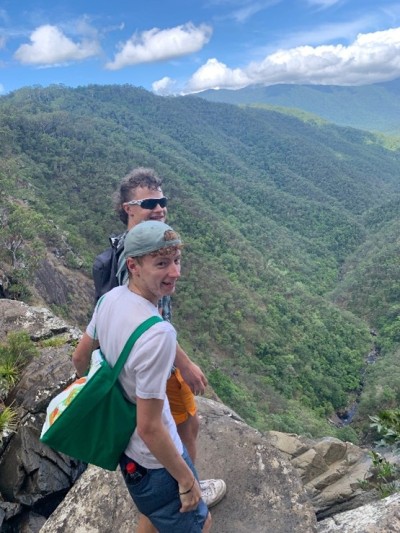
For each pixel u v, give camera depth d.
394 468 5.06
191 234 90.94
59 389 4.88
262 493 2.89
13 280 31.31
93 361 1.71
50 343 5.96
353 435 39.28
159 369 1.51
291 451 7.69
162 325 1.55
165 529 1.79
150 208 2.46
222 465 3.07
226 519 2.73
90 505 2.94
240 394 40.56
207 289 67.81
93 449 1.67
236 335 60.97
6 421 4.57
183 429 2.20
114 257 2.48
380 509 2.79
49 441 1.63
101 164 100.44
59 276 42.31
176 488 1.75
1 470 4.44
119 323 1.58
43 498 4.37
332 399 55.50
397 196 157.50
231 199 143.25
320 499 6.41
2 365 5.18
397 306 76.69
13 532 4.24
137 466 1.71
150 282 1.63
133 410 1.61
